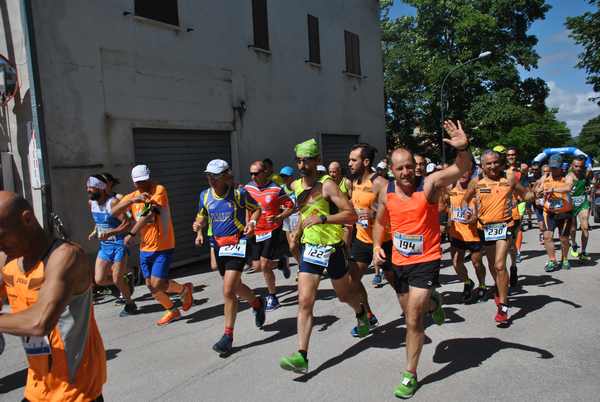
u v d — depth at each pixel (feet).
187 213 33.40
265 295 23.24
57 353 7.20
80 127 26.53
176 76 32.45
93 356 7.59
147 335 17.90
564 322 17.24
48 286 6.68
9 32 24.91
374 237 13.58
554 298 20.35
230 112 37.14
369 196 17.47
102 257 20.45
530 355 14.42
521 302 19.99
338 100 51.67
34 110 23.54
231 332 15.51
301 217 14.74
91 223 26.91
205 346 16.42
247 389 12.95
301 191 14.67
